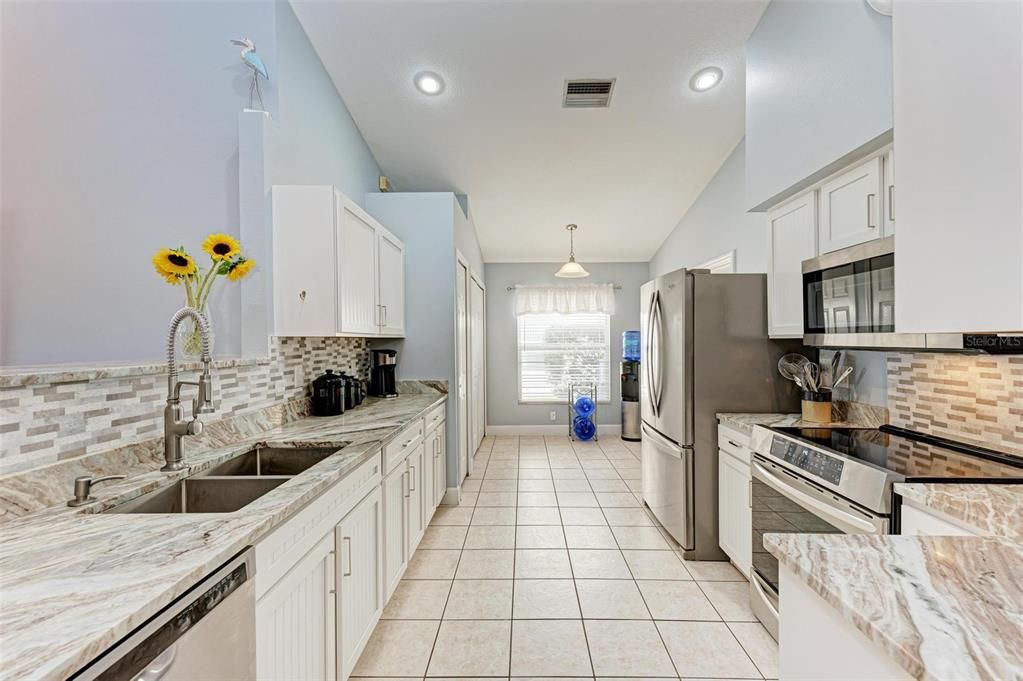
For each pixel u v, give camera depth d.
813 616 0.75
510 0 2.33
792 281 2.24
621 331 5.89
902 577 0.72
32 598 0.70
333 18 2.39
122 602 0.69
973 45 0.87
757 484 2.02
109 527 0.97
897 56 1.05
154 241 2.10
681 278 2.58
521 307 5.86
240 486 1.38
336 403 2.43
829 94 1.80
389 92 2.92
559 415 5.89
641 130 3.31
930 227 0.97
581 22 2.46
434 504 2.97
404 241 3.44
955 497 1.15
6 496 1.01
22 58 2.12
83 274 2.11
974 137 0.87
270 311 2.07
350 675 1.65
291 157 2.30
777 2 2.20
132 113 2.12
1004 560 0.77
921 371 1.90
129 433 1.35
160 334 2.09
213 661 0.85
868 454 1.54
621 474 4.16
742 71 2.79
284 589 1.12
